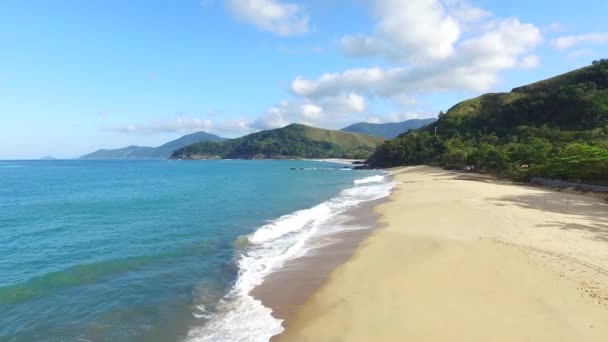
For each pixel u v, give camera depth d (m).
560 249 12.68
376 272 11.31
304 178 65.81
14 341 7.99
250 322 8.55
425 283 10.05
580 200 25.44
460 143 91.94
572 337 6.98
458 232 15.92
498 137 98.81
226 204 29.69
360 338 7.34
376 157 118.12
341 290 10.03
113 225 21.02
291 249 14.98
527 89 125.00
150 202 31.39
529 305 8.36
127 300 10.09
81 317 9.10
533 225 16.88
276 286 10.78
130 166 141.38
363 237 16.36
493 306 8.40
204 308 9.47
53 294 10.59
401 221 19.64
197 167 130.62
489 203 24.08
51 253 15.09
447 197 28.41
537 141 63.44
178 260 13.85
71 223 21.83
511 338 7.02
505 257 11.83
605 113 77.06
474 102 133.75
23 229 20.16
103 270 12.75
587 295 8.79
